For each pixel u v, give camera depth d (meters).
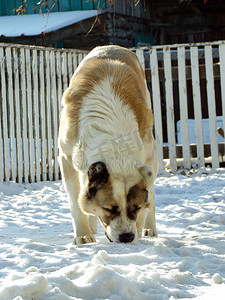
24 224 7.32
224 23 22.67
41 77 12.10
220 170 12.32
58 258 4.24
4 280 3.37
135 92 5.56
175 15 22.89
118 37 19.84
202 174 12.08
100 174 4.78
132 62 6.39
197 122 12.68
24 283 3.00
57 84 12.38
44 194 10.50
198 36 22.86
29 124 11.95
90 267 3.53
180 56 12.71
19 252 4.49
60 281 3.22
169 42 23.02
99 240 5.93
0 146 11.54
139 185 4.90
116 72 5.64
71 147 5.49
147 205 5.13
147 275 3.52
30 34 18.48
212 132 12.59
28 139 12.55
